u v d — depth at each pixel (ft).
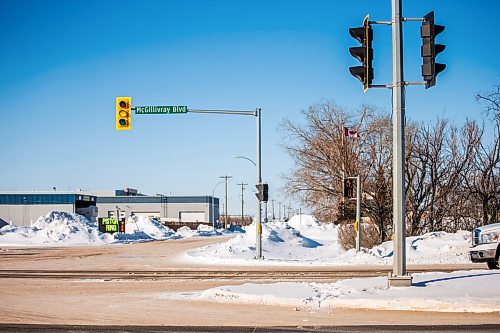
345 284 49.06
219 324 36.55
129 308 44.06
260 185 99.45
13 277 74.54
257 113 98.32
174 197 479.41
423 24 44.14
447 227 128.57
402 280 45.32
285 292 46.91
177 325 36.35
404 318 37.40
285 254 113.39
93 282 66.85
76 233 211.61
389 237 122.11
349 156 136.46
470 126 127.65
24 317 40.29
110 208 477.77
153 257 119.24
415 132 130.11
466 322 35.60
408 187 128.47
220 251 114.62
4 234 208.03
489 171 121.70
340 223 125.59
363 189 124.98
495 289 42.45
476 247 63.21
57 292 56.95
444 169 129.18
